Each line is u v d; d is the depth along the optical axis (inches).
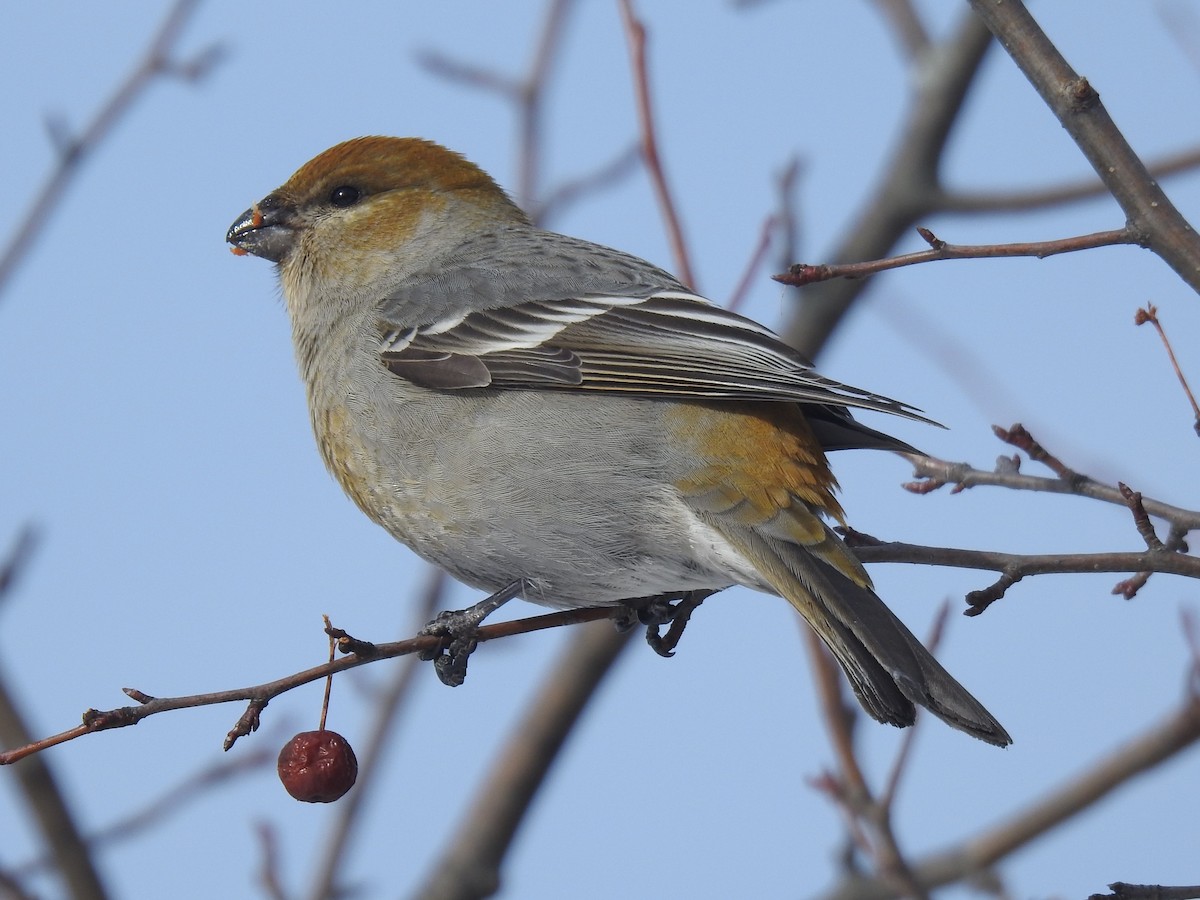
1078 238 311.0
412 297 421.1
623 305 394.9
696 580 380.2
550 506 380.2
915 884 421.1
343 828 485.1
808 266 314.3
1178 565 314.3
